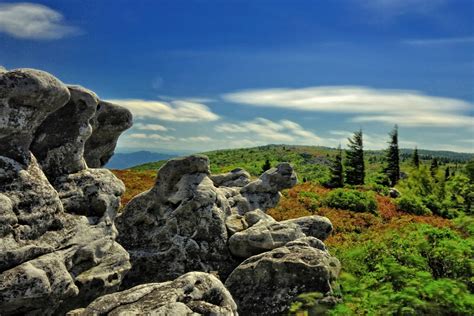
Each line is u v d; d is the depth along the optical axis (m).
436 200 52.34
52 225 13.46
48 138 15.00
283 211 39.47
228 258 19.59
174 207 20.08
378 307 14.44
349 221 38.00
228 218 21.19
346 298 16.14
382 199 50.88
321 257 16.89
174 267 18.92
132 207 20.48
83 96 15.48
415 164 118.06
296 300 15.95
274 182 24.12
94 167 19.94
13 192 12.56
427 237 22.00
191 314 10.16
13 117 12.79
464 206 52.50
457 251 18.25
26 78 12.60
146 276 18.83
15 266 11.78
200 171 20.69
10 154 13.25
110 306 10.22
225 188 23.59
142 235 20.02
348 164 101.88
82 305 13.91
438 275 18.23
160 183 20.31
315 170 163.25
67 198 14.87
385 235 31.47
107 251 14.77
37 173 13.59
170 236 19.52
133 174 54.72
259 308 16.16
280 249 17.44
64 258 13.12
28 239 12.48
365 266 21.23
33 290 11.38
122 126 19.27
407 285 15.06
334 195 44.72
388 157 109.62
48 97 13.25
